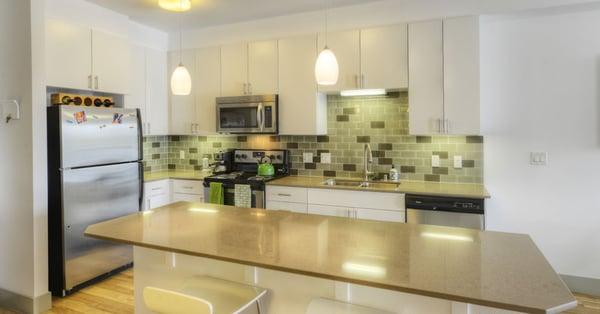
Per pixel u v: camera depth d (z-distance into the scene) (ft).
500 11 9.73
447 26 10.16
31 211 8.90
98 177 10.30
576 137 9.93
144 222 6.88
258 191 11.75
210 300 5.31
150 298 4.68
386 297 4.90
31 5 8.70
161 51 13.92
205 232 6.22
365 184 11.62
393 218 10.14
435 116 10.34
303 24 11.89
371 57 10.93
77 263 9.86
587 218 9.91
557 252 10.22
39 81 8.94
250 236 5.98
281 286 5.56
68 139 9.48
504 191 10.69
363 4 11.06
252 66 12.60
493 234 6.11
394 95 11.91
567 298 3.71
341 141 12.66
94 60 10.96
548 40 10.07
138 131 11.60
